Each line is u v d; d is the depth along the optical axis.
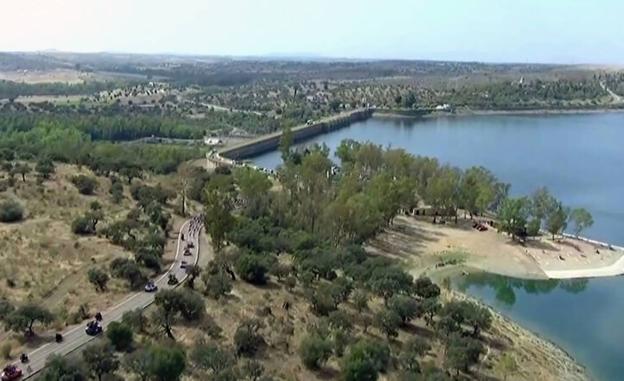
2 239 151.62
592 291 173.38
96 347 97.19
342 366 103.44
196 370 99.44
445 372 109.50
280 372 104.62
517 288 175.12
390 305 131.75
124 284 135.00
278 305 130.50
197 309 118.56
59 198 193.88
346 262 161.00
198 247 168.25
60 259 144.88
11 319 108.69
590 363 130.25
